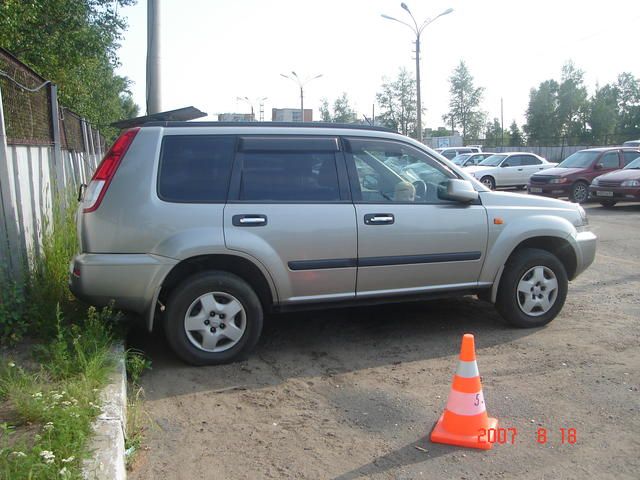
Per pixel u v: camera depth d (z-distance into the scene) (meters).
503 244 5.59
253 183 4.88
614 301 6.97
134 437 3.69
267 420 4.02
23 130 6.43
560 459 3.49
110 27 18.42
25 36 14.95
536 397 4.32
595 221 14.28
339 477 3.33
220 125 4.93
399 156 5.42
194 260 4.73
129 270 4.53
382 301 5.31
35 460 2.74
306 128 5.15
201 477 3.33
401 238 5.20
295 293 4.97
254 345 4.96
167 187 4.68
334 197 5.06
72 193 9.09
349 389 4.51
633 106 77.69
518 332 5.80
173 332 4.73
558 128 72.69
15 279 5.02
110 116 38.34
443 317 6.31
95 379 3.88
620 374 4.74
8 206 5.05
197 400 4.31
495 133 79.75
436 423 3.92
